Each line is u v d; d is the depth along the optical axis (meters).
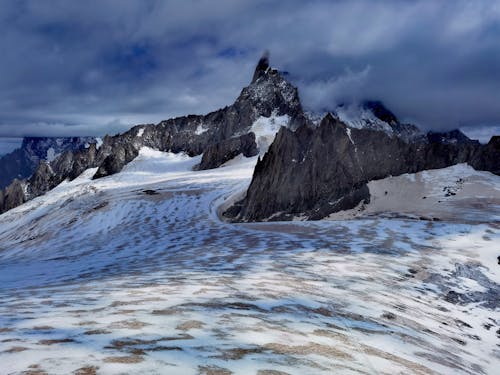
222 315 8.22
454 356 9.25
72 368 4.14
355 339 7.80
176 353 5.04
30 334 5.80
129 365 4.38
